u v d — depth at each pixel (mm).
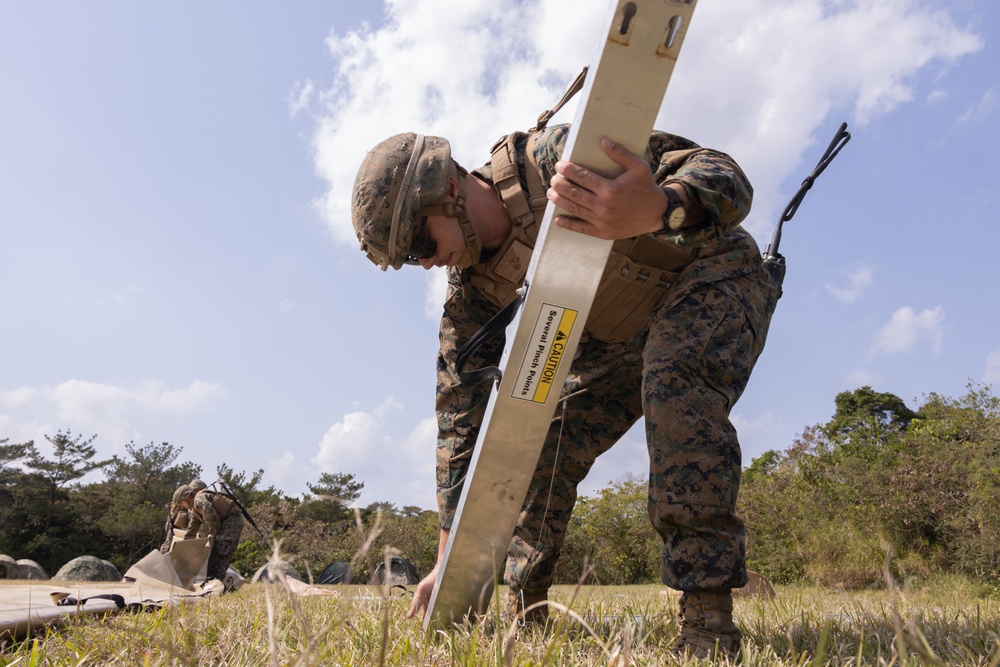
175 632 1529
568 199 1516
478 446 1835
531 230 2133
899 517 11625
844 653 1621
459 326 2479
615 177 1519
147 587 5051
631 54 1409
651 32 1386
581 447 2498
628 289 2084
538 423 1780
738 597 4461
